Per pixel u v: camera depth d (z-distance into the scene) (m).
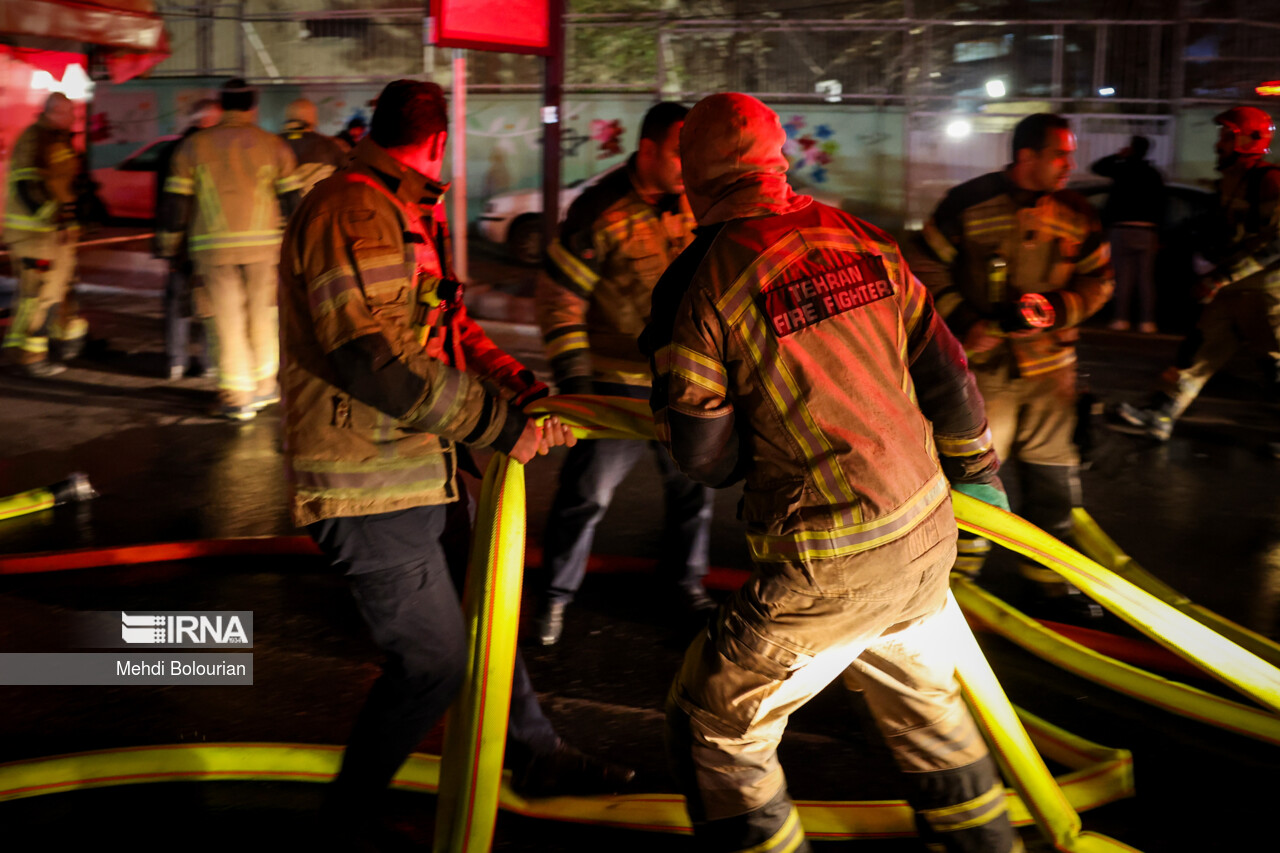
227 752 3.30
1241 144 6.64
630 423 2.81
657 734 3.61
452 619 2.73
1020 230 4.08
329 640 4.27
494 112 15.55
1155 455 6.87
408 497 2.63
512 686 3.08
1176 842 3.04
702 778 2.42
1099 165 10.65
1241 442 7.16
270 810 3.18
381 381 2.47
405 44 16.62
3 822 3.10
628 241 3.83
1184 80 14.22
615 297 3.90
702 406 2.23
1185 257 10.94
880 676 2.47
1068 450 4.33
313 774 3.29
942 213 4.20
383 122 2.62
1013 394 4.23
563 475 4.11
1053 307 4.05
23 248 8.44
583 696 3.85
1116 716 3.75
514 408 2.64
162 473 6.34
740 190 2.33
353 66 16.92
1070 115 14.58
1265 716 3.56
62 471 6.35
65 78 11.48
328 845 2.76
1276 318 6.71
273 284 7.46
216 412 7.54
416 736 2.73
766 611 2.28
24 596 4.65
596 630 4.36
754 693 2.34
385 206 2.57
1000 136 14.78
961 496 2.84
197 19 17.39
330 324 2.47
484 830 2.72
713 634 2.39
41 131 8.36
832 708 3.78
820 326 2.22
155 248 7.32
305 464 2.63
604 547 5.32
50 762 3.24
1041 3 14.84
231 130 7.16
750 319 2.21
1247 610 4.62
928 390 2.44
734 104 2.34
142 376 8.57
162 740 3.54
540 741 3.15
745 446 2.32
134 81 17.77
